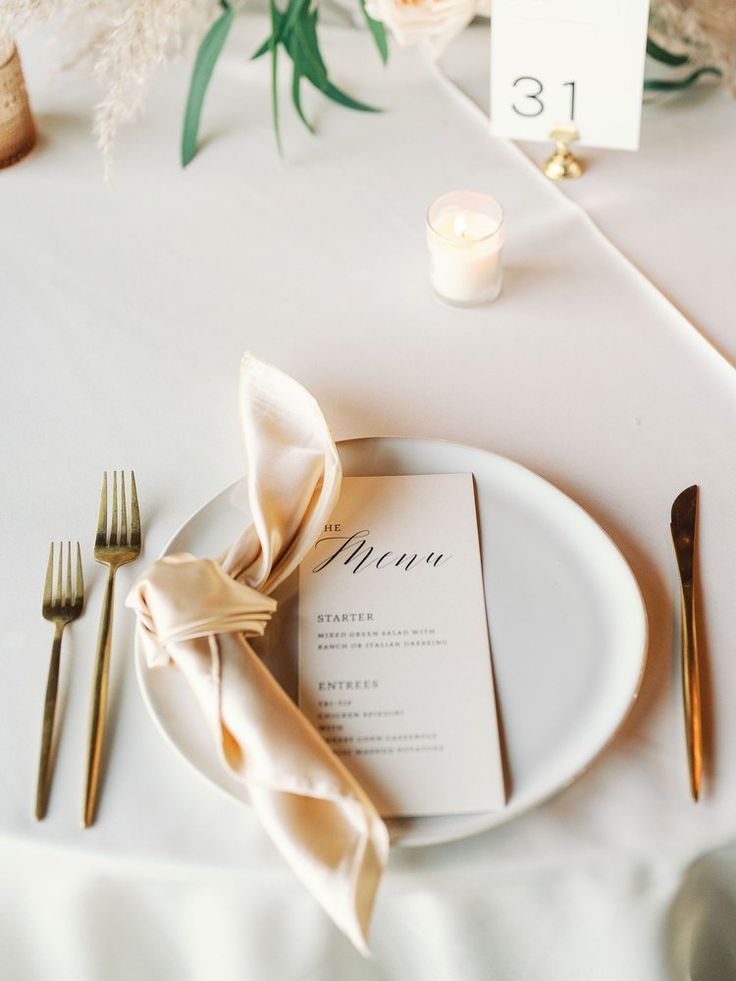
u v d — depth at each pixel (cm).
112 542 62
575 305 76
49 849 49
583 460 66
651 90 92
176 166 90
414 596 57
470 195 76
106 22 87
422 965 58
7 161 89
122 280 80
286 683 54
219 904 52
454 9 78
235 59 98
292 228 84
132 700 54
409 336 75
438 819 48
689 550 59
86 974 58
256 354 74
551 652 54
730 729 52
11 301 79
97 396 72
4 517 64
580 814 49
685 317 74
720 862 51
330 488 58
